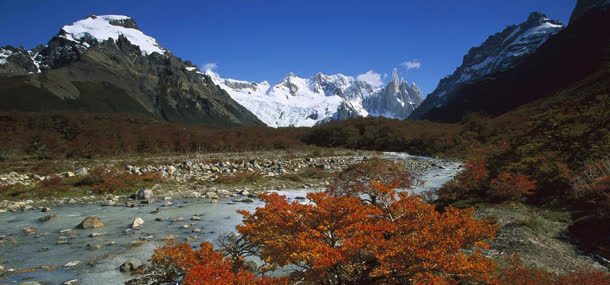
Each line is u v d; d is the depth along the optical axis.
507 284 9.08
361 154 62.88
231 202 24.77
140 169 34.44
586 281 9.30
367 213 7.93
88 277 12.15
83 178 28.97
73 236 16.69
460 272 7.25
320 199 8.22
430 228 7.61
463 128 73.06
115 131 55.00
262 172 37.50
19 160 41.19
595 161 19.94
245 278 6.73
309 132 93.19
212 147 63.09
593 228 13.80
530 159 22.61
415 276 6.88
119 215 20.81
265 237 8.11
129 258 13.91
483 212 17.45
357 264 7.54
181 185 29.95
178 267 8.67
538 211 17.31
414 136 80.50
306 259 7.36
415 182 28.75
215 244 15.29
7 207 22.08
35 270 12.69
